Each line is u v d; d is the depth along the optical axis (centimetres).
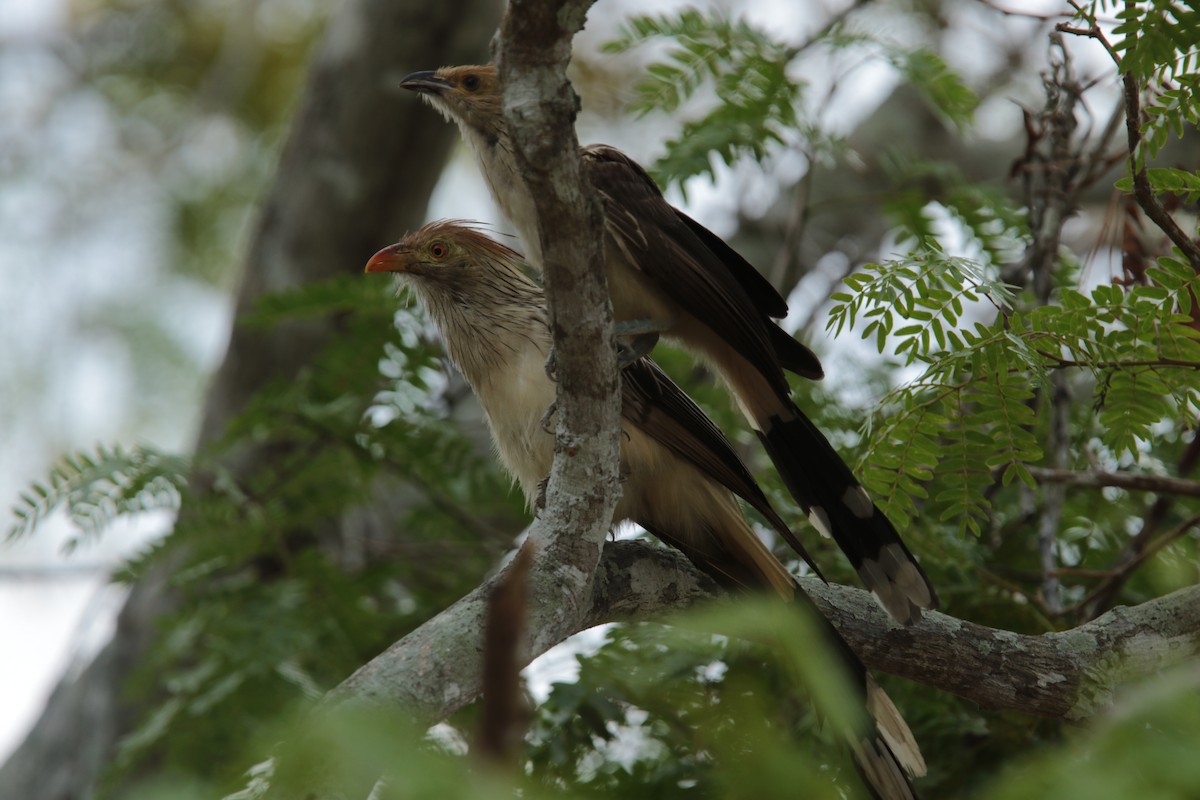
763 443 725
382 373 998
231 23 1652
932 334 623
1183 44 541
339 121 1219
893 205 997
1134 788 264
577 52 1538
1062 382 811
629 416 706
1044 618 766
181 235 1616
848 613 659
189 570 962
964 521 679
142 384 1555
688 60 1001
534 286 779
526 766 722
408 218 1254
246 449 1155
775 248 1352
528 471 749
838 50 1015
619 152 732
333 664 937
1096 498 886
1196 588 662
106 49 1667
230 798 341
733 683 669
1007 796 282
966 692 647
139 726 943
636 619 667
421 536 1109
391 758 257
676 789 698
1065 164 876
